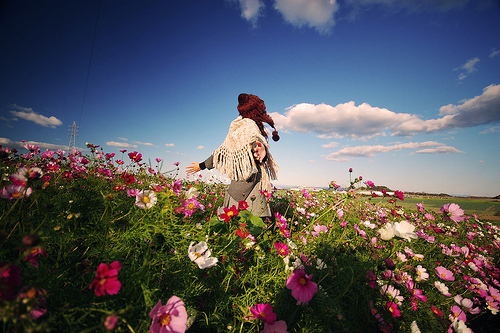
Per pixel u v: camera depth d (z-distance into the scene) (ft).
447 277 6.14
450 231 12.46
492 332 6.44
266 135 9.38
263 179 8.61
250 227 6.48
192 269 4.10
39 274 2.43
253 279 4.72
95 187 7.68
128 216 4.93
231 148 8.54
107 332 2.00
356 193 7.36
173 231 4.45
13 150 8.00
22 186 3.87
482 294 7.11
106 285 2.41
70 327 2.37
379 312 4.35
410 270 6.31
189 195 4.76
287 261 5.16
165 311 2.59
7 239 3.33
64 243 3.78
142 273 3.09
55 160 9.16
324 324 3.83
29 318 1.98
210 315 3.85
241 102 9.50
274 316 3.29
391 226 4.72
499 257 11.62
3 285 1.95
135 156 7.70
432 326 5.38
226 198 8.72
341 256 5.99
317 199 13.35
